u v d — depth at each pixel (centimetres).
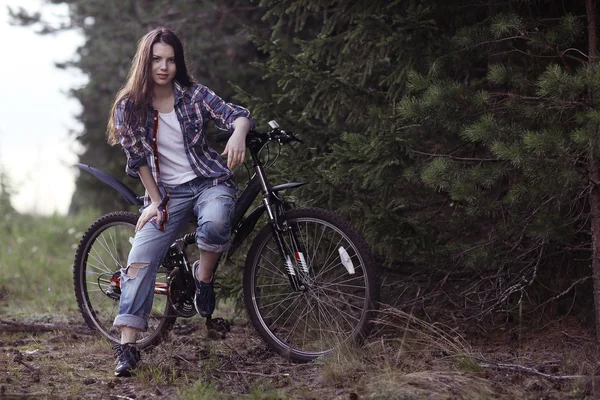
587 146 374
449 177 413
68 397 362
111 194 908
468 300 476
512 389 359
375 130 465
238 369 413
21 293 704
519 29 421
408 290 495
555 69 384
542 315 476
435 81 431
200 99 404
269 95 763
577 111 401
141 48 395
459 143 507
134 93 394
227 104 406
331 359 401
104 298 541
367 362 400
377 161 445
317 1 504
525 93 448
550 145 375
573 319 478
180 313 440
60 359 444
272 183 494
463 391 352
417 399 343
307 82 511
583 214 436
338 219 412
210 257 409
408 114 422
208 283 421
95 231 489
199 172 404
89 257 521
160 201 403
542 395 354
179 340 483
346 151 459
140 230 410
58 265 855
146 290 406
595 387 356
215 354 436
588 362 395
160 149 404
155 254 407
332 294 490
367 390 359
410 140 461
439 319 475
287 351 427
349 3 509
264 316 461
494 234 470
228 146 388
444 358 401
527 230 440
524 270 471
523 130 410
